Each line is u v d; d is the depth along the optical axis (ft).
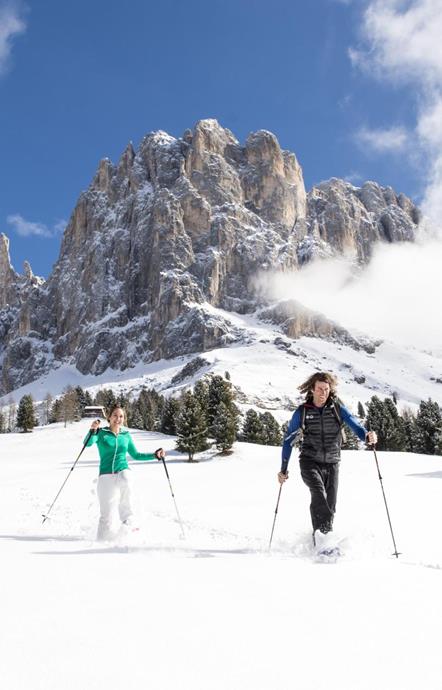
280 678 6.58
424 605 10.02
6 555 15.28
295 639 7.94
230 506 53.72
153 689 6.18
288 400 560.61
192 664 6.92
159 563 13.97
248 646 7.60
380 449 231.09
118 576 12.03
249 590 10.90
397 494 63.98
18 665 6.70
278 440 251.60
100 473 24.99
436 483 76.64
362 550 16.63
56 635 7.81
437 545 30.50
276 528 36.55
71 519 36.76
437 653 7.50
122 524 23.35
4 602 9.54
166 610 9.21
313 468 20.80
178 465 136.15
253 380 625.41
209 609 9.35
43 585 10.95
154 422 300.61
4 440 248.73
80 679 6.36
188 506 53.98
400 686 6.43
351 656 7.34
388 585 11.72
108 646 7.43
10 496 64.39
